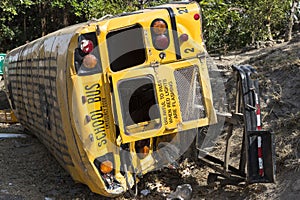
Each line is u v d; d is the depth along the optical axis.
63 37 6.60
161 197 6.69
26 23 23.92
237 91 6.45
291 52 9.99
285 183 6.13
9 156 10.15
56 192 7.39
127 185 6.26
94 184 6.16
